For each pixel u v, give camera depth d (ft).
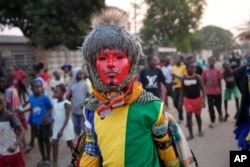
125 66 5.68
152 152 5.92
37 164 17.67
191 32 104.27
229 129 24.31
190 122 21.97
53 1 42.55
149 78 22.33
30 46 51.67
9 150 12.57
